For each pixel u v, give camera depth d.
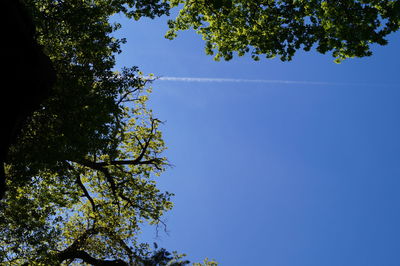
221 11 18.73
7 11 7.20
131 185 24.58
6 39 7.40
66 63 15.82
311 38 16.47
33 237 16.59
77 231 22.88
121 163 23.08
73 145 14.93
